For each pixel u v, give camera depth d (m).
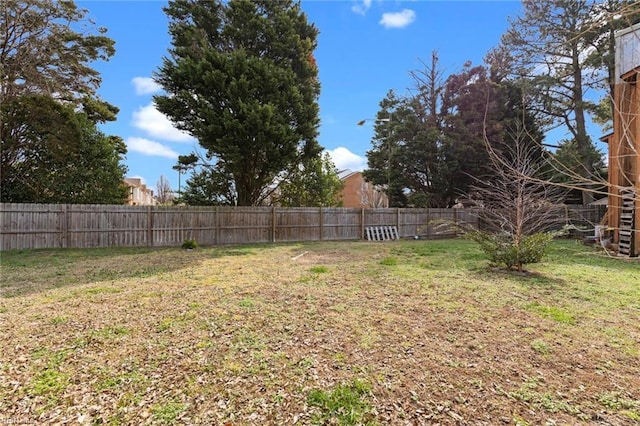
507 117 15.77
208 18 13.37
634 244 7.96
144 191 41.12
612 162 8.22
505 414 2.00
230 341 3.09
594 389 2.29
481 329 3.42
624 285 5.26
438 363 2.67
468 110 16.84
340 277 5.92
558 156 12.24
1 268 6.82
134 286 5.25
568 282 5.46
